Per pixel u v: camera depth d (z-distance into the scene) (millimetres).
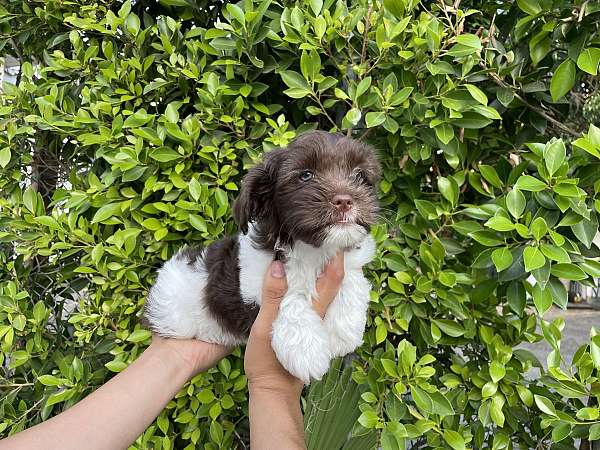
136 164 577
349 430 562
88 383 624
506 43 601
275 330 445
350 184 435
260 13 553
